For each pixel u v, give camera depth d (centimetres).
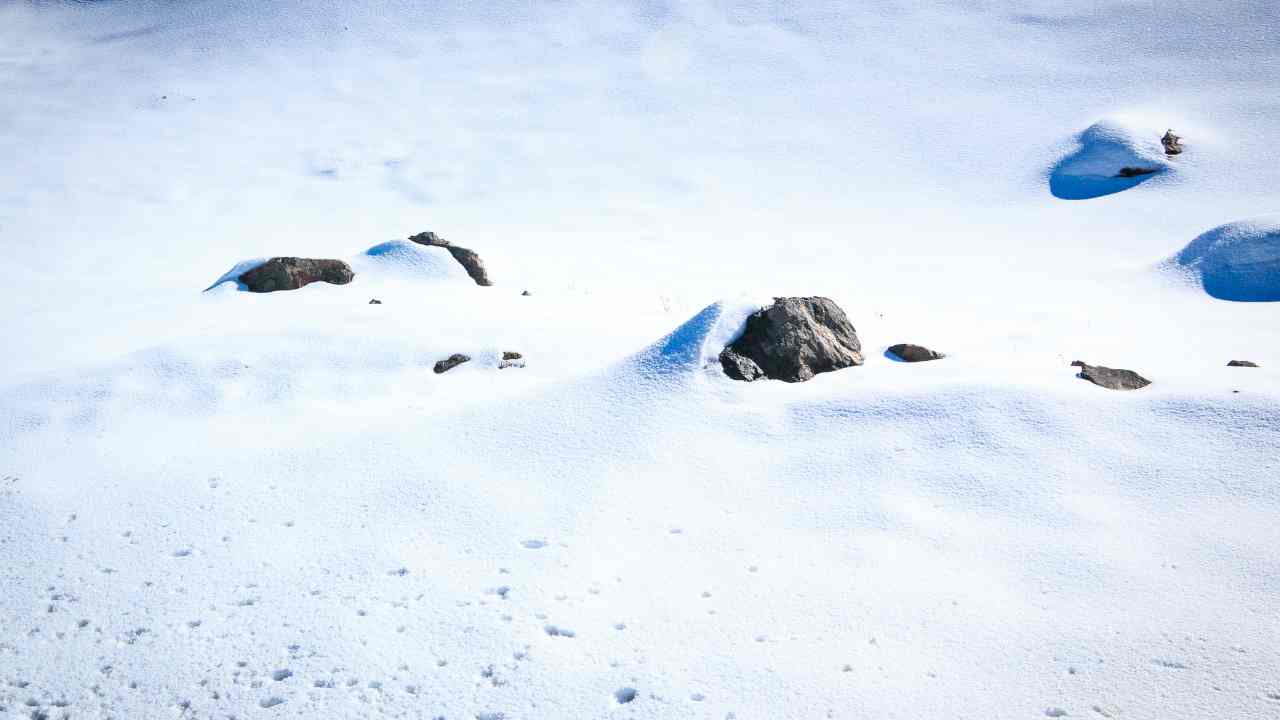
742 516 725
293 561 670
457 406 975
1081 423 807
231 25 5522
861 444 822
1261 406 795
